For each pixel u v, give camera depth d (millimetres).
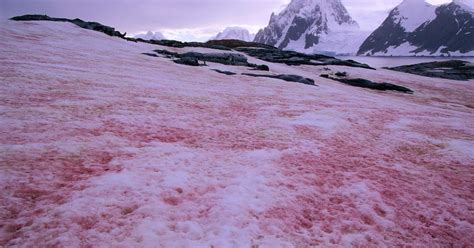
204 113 20641
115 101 19984
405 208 10047
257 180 10836
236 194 9625
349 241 7930
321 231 8281
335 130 18781
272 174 11555
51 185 9039
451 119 25969
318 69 74125
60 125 14133
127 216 7887
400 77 70000
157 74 35125
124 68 34906
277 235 7805
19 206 7832
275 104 25891
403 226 8984
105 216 7793
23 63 26438
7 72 22344
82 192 8758
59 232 6969
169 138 14898
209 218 8211
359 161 14016
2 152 10562
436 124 23078
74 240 6754
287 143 15609
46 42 43125
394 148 16438
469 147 16891
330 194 10570
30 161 10258
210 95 27094
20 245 6449
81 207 7996
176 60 51375
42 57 31391
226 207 8758
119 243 6801
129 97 21750
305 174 11938
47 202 8141
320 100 30047
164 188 9633
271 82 40656
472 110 39125
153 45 79812
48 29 56531
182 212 8406
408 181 12172
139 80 29062
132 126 15766
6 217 7359
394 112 27000
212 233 7539
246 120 19906
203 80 36188
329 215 9188
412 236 8516
